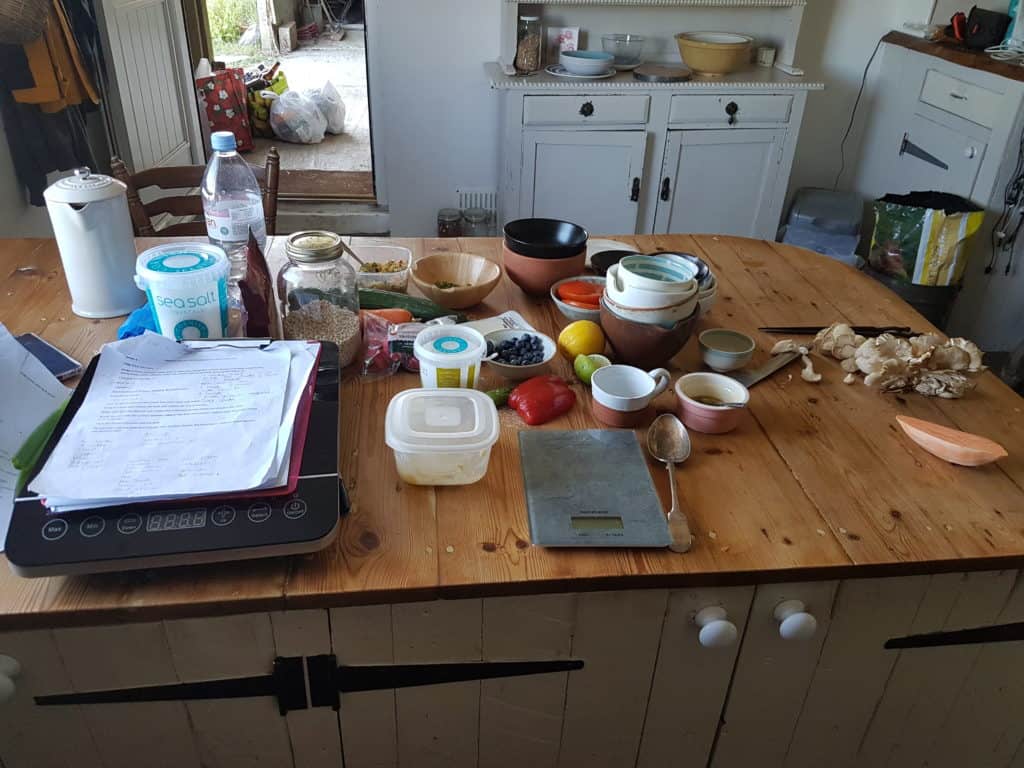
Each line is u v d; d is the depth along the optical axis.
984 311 2.75
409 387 1.20
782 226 3.37
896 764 1.20
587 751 1.10
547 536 0.91
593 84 2.82
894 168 3.19
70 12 2.52
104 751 1.00
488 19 3.06
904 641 1.04
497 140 3.29
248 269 1.20
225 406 0.98
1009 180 2.54
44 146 2.42
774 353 1.31
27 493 0.85
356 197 3.71
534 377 1.19
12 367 1.05
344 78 5.84
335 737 1.03
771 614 0.98
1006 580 0.99
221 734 1.01
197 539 0.82
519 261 1.43
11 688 0.89
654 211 3.11
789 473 1.04
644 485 1.00
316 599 0.84
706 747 1.12
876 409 1.19
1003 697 1.13
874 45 3.22
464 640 0.95
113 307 1.35
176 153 3.48
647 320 1.17
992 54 2.64
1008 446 1.11
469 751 1.07
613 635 0.97
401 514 0.95
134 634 0.89
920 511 0.98
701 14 3.11
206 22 4.19
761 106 2.93
